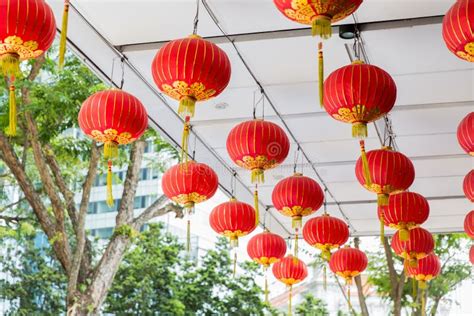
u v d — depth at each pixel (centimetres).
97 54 646
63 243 959
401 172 617
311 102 730
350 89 492
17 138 1009
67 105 927
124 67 662
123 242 1021
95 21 597
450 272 1340
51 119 943
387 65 659
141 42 630
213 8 579
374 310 1642
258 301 1561
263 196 1000
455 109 738
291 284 912
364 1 561
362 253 876
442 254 1350
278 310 1575
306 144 840
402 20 587
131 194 1068
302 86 699
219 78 479
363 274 1598
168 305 1537
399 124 777
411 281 1317
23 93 904
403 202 697
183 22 600
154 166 1286
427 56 638
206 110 751
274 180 938
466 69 658
